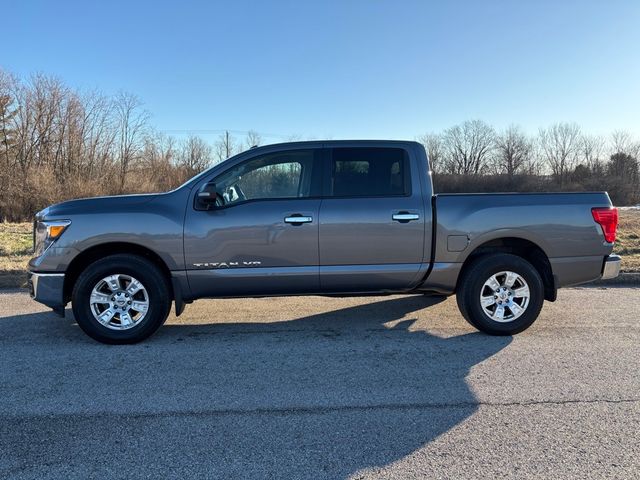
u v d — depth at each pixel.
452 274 4.92
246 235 4.70
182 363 4.27
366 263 4.82
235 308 6.22
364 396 3.58
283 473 2.61
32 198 23.66
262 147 4.90
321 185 4.84
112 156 31.09
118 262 4.66
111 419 3.23
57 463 2.70
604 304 6.34
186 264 4.70
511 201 4.93
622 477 2.54
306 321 5.61
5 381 3.87
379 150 4.95
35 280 4.66
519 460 2.71
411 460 2.72
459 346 4.70
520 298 4.98
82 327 4.68
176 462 2.71
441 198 4.89
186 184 4.86
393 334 5.10
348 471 2.62
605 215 4.98
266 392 3.66
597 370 4.05
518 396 3.56
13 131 28.95
